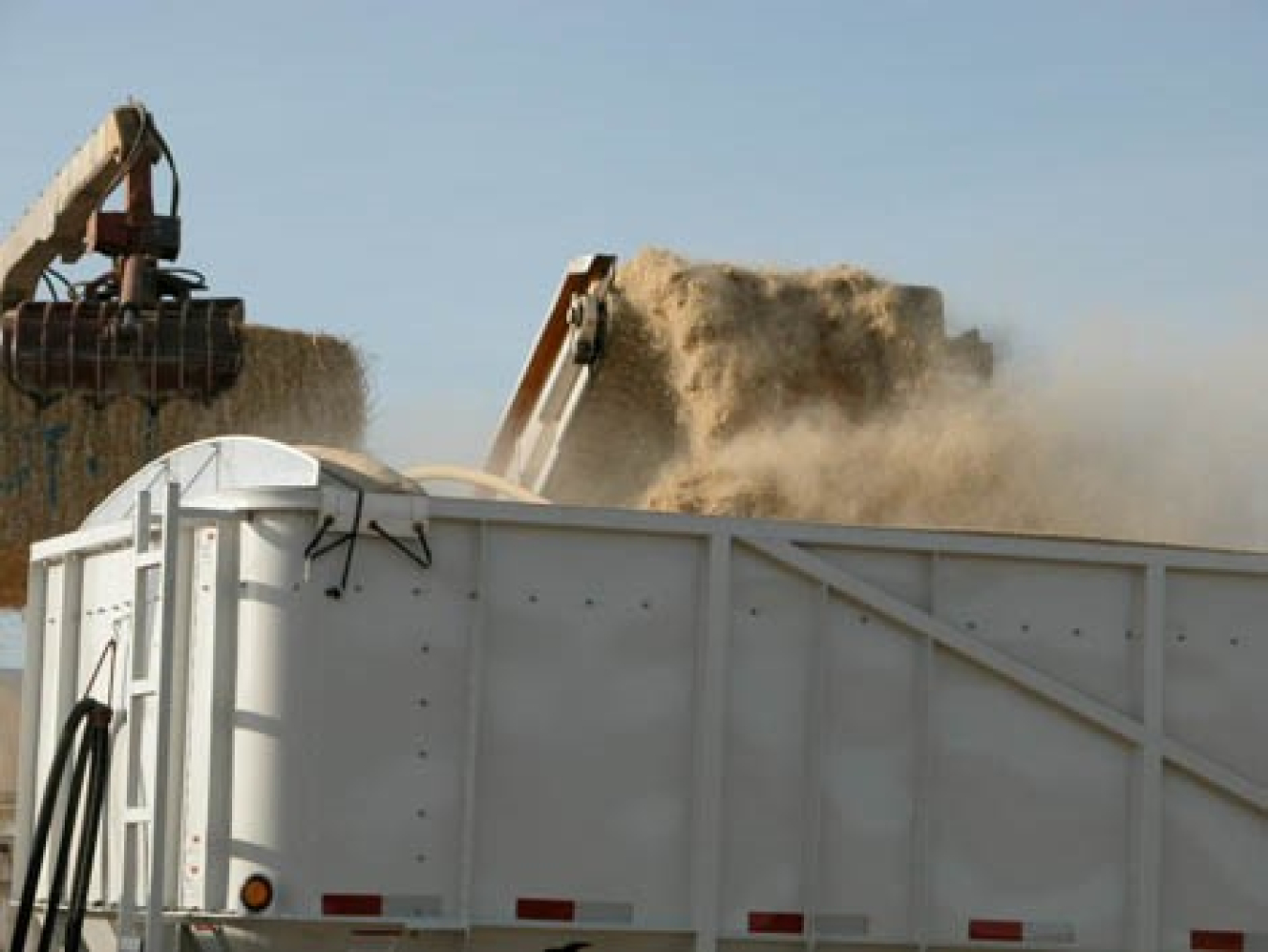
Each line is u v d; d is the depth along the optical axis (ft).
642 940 30.68
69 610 35.27
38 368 49.75
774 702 31.32
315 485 30.17
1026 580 32.50
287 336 66.69
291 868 29.45
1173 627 33.14
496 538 30.35
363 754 29.71
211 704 29.89
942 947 31.91
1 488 62.90
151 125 50.85
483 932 30.12
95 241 51.16
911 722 31.86
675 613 30.99
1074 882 32.42
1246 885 33.24
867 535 31.81
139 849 31.17
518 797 30.25
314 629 29.71
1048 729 32.50
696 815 30.78
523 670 30.37
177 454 34.19
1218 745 33.19
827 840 31.40
